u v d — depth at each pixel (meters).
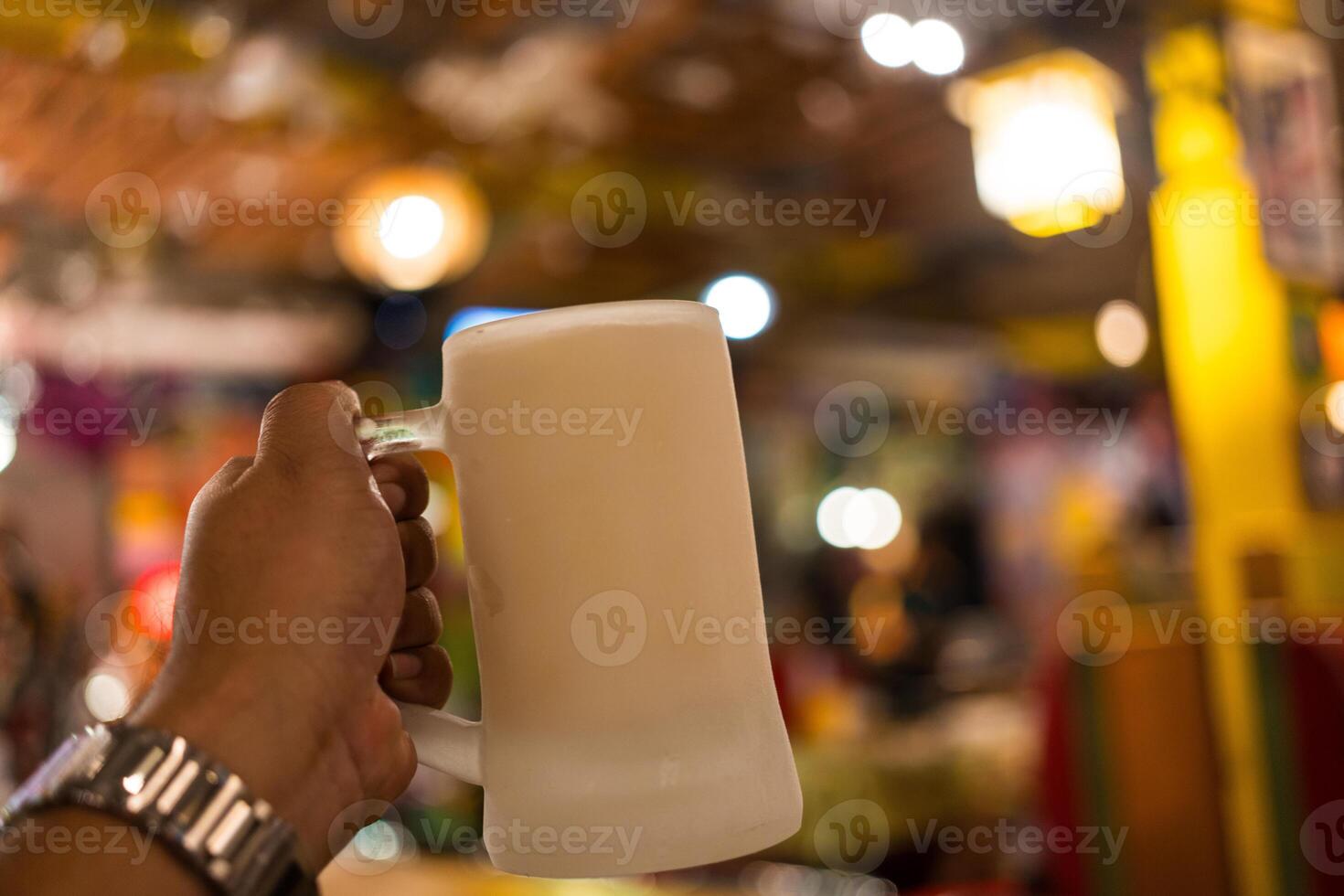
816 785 2.49
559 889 1.39
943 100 3.67
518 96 3.46
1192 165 2.35
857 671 3.83
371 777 0.57
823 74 3.48
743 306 4.92
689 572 0.56
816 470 6.95
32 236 3.65
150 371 4.64
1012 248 4.95
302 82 3.04
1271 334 2.35
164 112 2.98
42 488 4.25
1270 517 2.28
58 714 2.43
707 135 3.97
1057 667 1.92
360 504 0.59
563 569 0.56
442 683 0.68
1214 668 2.02
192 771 0.48
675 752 0.55
